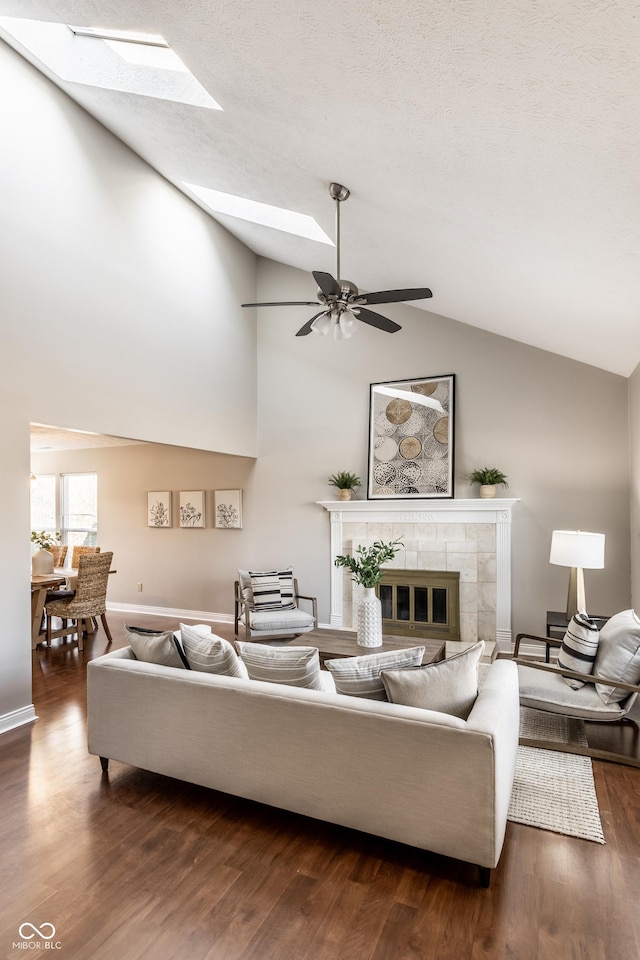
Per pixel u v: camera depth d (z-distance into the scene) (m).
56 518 8.07
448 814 2.07
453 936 1.82
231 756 2.52
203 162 4.27
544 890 2.04
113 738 2.85
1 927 1.86
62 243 4.04
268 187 4.09
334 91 2.41
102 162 4.42
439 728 2.09
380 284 5.22
